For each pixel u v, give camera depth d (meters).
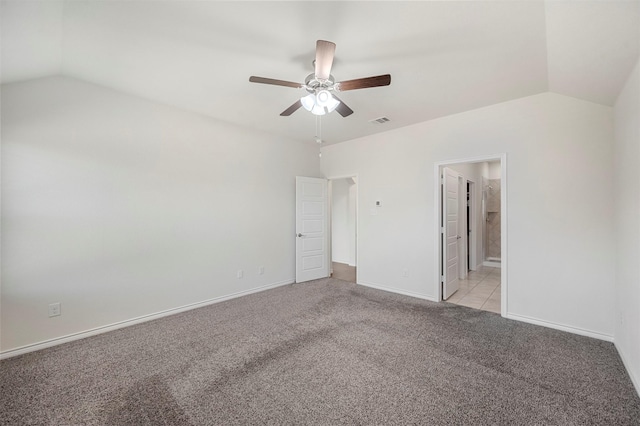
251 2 1.71
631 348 2.11
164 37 2.10
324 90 2.27
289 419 1.69
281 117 3.86
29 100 2.55
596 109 2.77
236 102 3.35
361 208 4.86
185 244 3.61
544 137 3.04
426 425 1.64
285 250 4.88
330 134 4.69
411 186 4.18
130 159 3.15
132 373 2.19
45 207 2.63
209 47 2.23
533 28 1.89
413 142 4.15
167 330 2.99
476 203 6.14
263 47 2.21
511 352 2.48
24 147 2.53
